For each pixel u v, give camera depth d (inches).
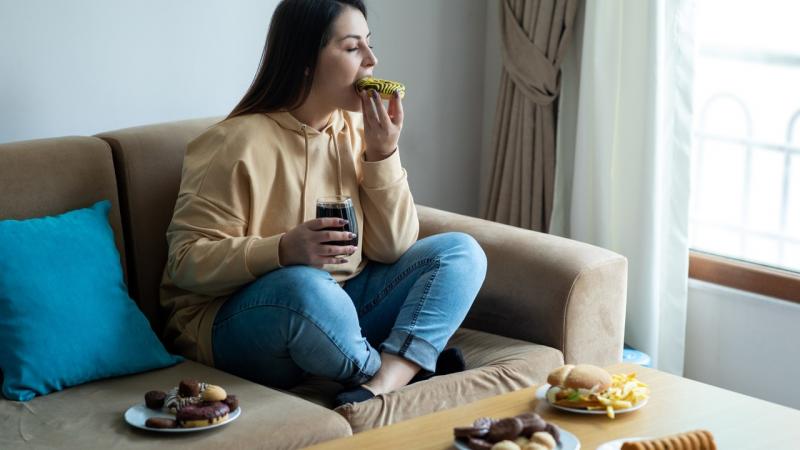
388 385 83.1
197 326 88.0
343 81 90.5
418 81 134.6
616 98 119.4
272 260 82.7
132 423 72.0
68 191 89.7
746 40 122.8
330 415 75.7
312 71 90.4
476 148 142.6
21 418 74.6
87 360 81.3
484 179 143.3
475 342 94.7
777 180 122.1
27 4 102.1
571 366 73.9
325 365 81.6
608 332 96.5
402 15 131.2
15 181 86.9
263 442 71.2
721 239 128.8
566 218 129.5
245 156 87.4
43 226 84.5
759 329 117.5
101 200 91.4
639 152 118.0
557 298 92.9
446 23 135.6
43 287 81.2
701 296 122.9
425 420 69.7
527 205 129.1
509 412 71.1
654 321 120.2
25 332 79.6
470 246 91.5
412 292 88.7
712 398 73.9
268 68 91.3
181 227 87.2
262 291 82.0
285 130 91.3
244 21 117.6
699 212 130.7
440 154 139.0
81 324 81.7
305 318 80.0
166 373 84.4
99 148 92.4
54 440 70.7
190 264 85.2
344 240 82.5
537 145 127.4
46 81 104.7
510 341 93.7
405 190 95.1
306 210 90.8
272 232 89.4
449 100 138.3
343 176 94.3
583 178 122.7
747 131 124.1
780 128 120.9
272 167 89.3
